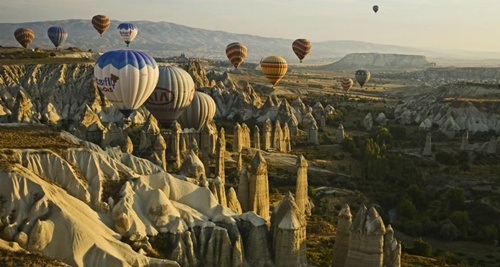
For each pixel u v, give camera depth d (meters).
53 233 40.91
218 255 46.47
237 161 92.44
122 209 45.69
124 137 81.75
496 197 93.88
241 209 60.00
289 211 47.31
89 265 40.38
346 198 91.12
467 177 107.56
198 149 84.69
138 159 53.03
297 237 46.88
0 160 44.50
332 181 102.25
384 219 84.31
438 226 80.31
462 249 74.00
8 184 42.72
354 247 45.31
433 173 112.75
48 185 44.56
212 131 92.00
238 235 47.50
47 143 50.38
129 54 71.56
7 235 40.25
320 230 70.94
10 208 41.84
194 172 58.97
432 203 94.31
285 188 90.31
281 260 46.84
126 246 43.00
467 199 95.31
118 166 50.38
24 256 37.81
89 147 52.56
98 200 46.47
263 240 47.69
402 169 109.44
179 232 46.09
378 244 44.78
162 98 82.00
